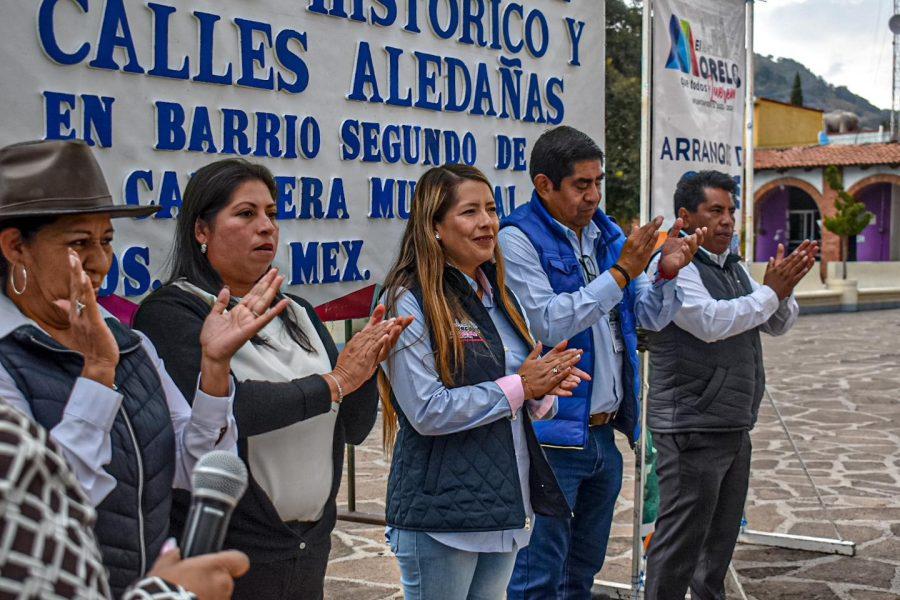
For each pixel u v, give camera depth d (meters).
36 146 1.81
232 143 3.29
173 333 2.30
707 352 3.82
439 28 4.02
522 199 4.48
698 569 4.09
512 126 4.41
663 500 3.88
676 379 3.83
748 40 5.48
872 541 5.61
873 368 13.35
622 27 16.97
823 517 6.14
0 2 2.71
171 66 3.11
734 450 3.89
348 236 3.71
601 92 4.90
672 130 4.73
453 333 2.66
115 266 3.01
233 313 2.05
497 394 2.62
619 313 3.55
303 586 2.44
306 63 3.52
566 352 2.72
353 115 3.70
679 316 3.76
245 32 3.32
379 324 2.41
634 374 3.55
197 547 1.25
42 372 1.74
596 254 3.60
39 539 1.04
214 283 2.44
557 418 3.34
